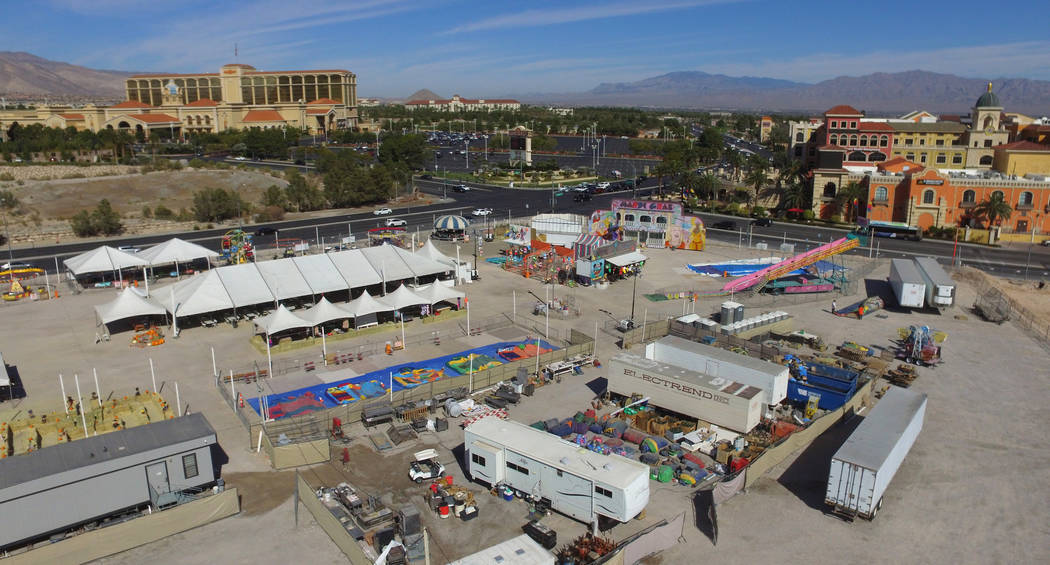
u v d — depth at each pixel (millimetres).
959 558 30594
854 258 95562
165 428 34875
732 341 55156
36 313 65562
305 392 47938
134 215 117562
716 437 40969
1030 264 94688
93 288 74562
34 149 168500
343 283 68562
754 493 35781
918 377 51781
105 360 53594
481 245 101125
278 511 33719
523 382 48219
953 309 71438
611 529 32250
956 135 144875
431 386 45688
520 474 34312
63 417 42781
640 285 79625
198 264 85938
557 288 77438
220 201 117750
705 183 147375
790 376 48875
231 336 59688
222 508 32844
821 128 156875
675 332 59969
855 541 31734
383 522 32688
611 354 56125
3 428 40250
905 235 112438
